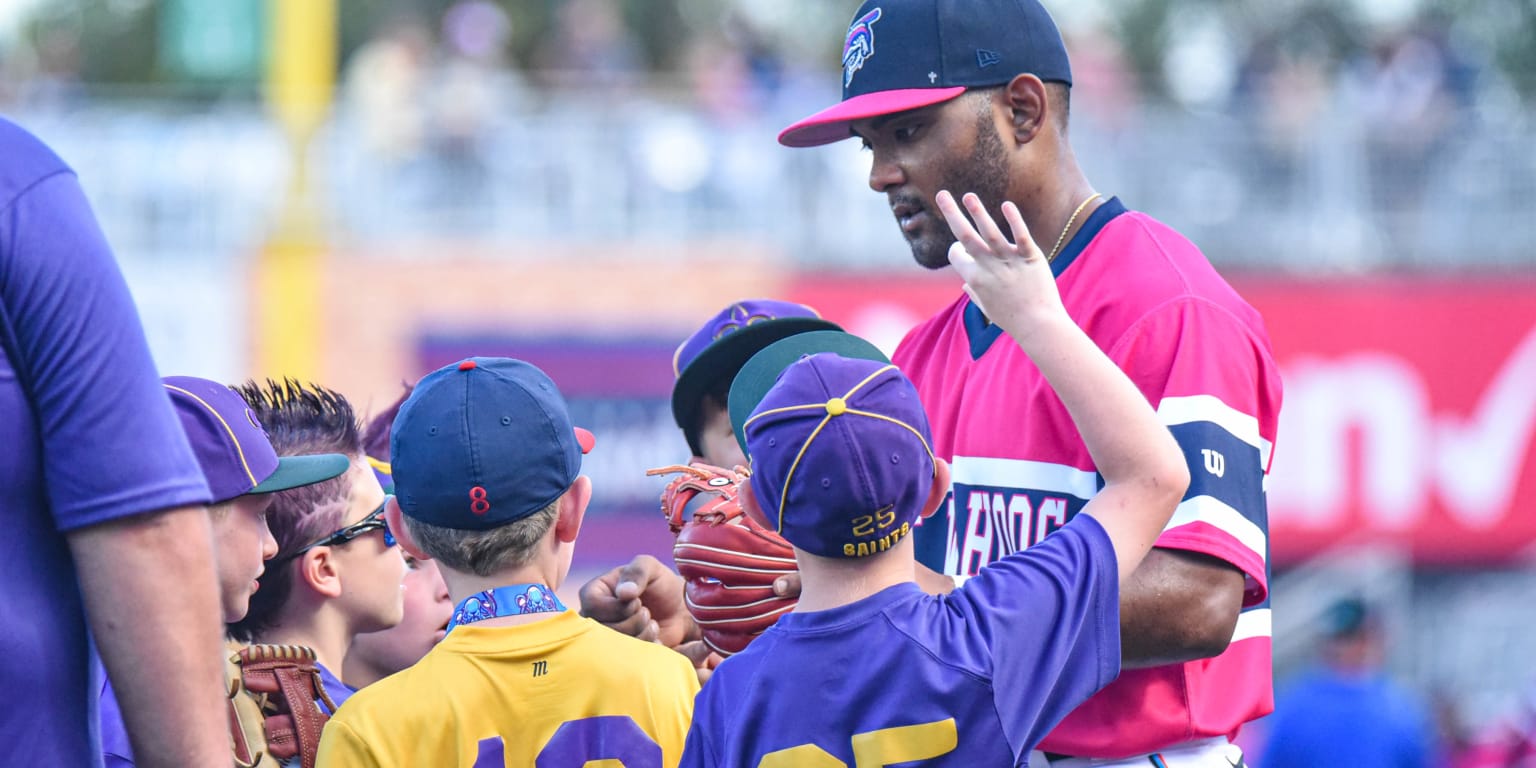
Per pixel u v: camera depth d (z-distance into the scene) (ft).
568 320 124.47
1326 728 73.10
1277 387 26.25
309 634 28.53
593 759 24.07
